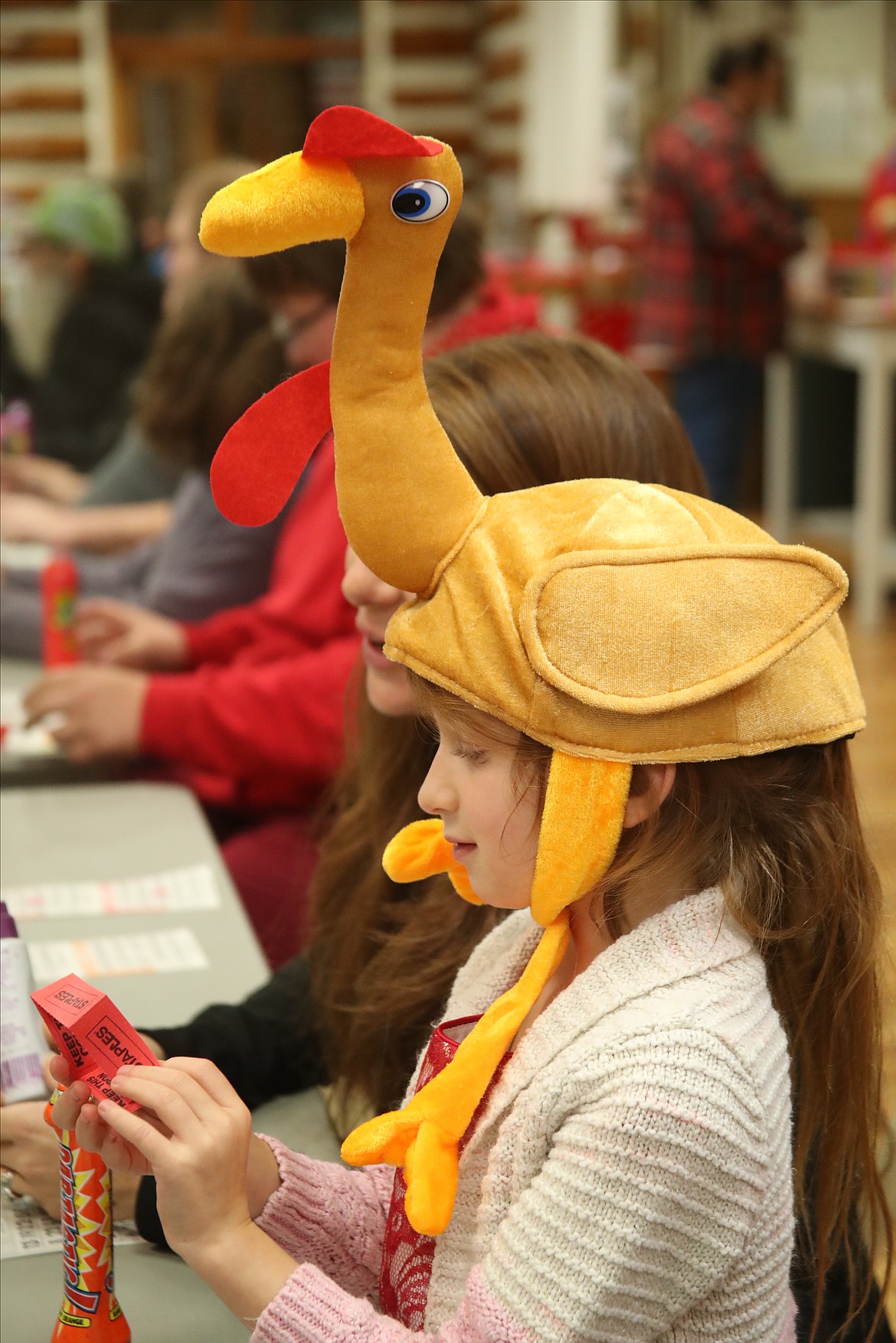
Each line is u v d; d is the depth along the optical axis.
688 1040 0.75
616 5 7.22
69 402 4.64
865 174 7.18
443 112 9.27
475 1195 0.84
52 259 4.74
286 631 2.14
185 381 2.44
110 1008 0.82
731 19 7.28
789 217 5.20
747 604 0.76
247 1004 1.29
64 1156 0.88
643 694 0.76
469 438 1.22
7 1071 1.12
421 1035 1.21
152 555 2.93
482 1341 0.74
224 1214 0.79
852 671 0.83
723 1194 0.73
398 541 0.80
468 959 1.11
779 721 0.78
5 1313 0.96
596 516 0.80
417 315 0.77
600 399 1.26
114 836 1.83
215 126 10.12
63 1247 0.95
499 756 0.80
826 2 7.03
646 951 0.80
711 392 5.38
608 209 7.09
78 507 3.44
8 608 2.65
